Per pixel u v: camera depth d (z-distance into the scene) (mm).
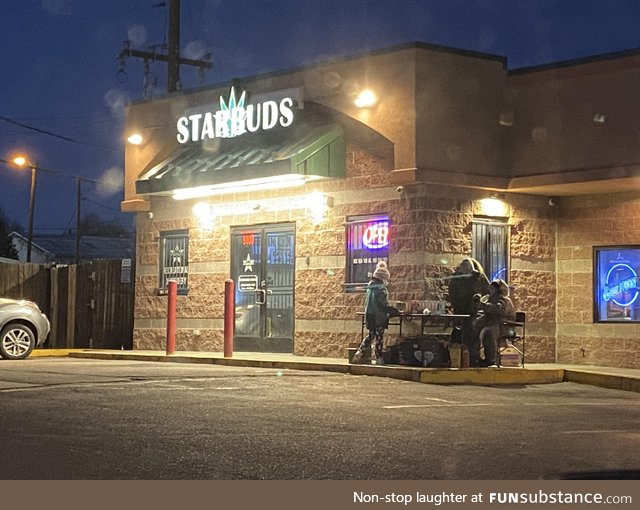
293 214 21094
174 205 23438
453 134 19250
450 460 9438
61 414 11453
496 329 17406
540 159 19406
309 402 12984
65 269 26250
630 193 19625
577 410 13477
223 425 10969
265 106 20891
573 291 20203
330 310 20344
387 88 19312
